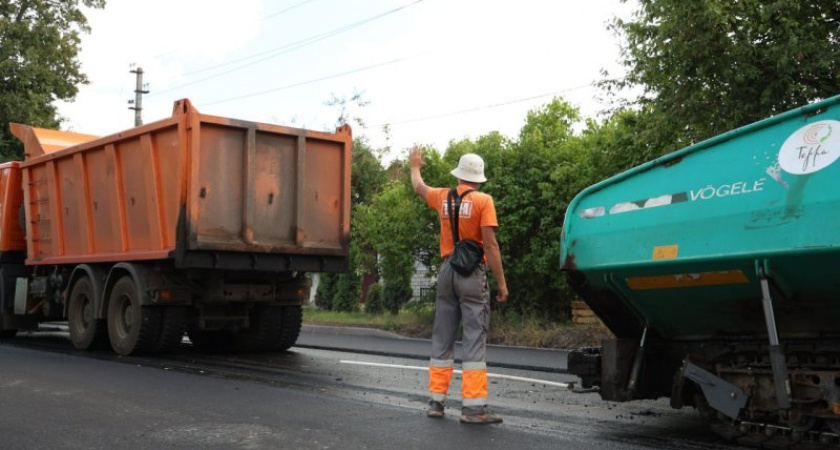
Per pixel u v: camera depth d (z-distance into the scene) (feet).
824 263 15.34
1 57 100.89
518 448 17.44
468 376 20.45
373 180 88.74
